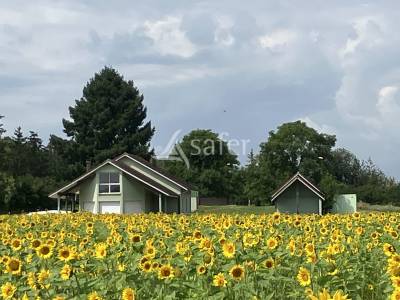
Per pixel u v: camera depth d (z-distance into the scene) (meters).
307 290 7.00
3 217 21.39
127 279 7.50
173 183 57.59
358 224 14.99
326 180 57.28
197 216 18.84
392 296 6.55
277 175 94.25
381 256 9.04
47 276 7.68
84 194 54.81
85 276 7.91
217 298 6.85
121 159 58.56
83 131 85.12
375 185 94.19
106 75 86.38
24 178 72.19
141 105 87.19
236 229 13.23
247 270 7.52
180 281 7.39
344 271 7.64
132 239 10.22
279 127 96.00
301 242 10.26
